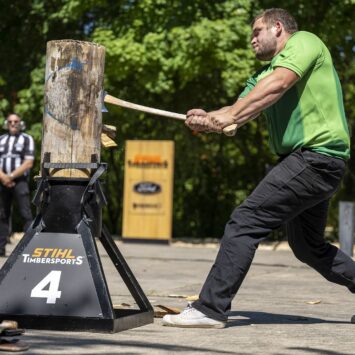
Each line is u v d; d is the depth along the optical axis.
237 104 6.88
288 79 6.83
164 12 23.14
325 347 6.20
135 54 22.77
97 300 6.55
